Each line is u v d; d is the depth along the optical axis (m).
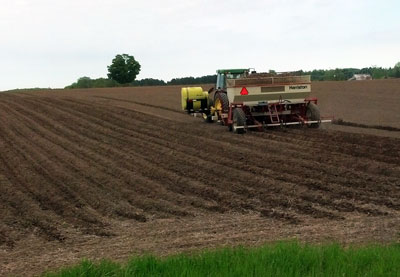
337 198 11.49
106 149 20.08
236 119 21.48
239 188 12.88
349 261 6.11
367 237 8.23
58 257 8.05
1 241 9.56
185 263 6.16
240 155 16.97
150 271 6.04
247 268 5.84
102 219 11.01
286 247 6.70
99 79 101.12
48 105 41.53
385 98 38.62
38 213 11.59
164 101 44.69
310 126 22.36
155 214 11.20
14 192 13.72
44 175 15.85
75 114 34.34
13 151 20.62
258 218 10.34
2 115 35.06
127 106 40.19
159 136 22.81
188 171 15.21
